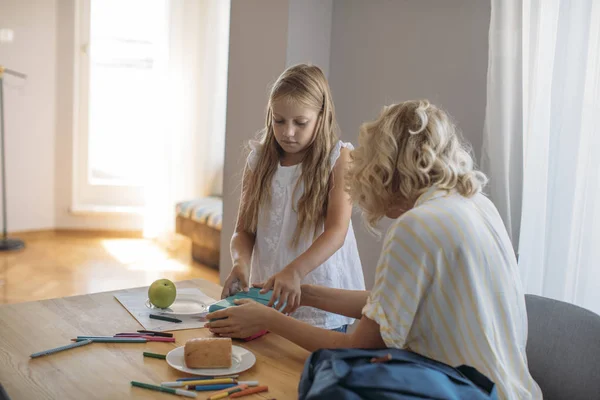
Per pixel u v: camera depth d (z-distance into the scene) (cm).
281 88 173
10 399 119
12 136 516
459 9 257
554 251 219
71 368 133
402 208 130
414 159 122
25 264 454
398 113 126
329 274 189
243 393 125
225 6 504
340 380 102
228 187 324
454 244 115
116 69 531
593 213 211
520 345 124
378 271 121
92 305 172
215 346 135
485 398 107
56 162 536
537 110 219
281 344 153
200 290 191
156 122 519
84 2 517
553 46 216
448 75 263
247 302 150
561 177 217
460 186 124
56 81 525
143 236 544
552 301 153
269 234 191
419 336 121
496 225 125
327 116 182
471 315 115
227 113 321
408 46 275
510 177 234
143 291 186
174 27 504
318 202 182
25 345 144
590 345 141
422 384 103
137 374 132
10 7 500
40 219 536
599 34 206
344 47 299
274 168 192
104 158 543
